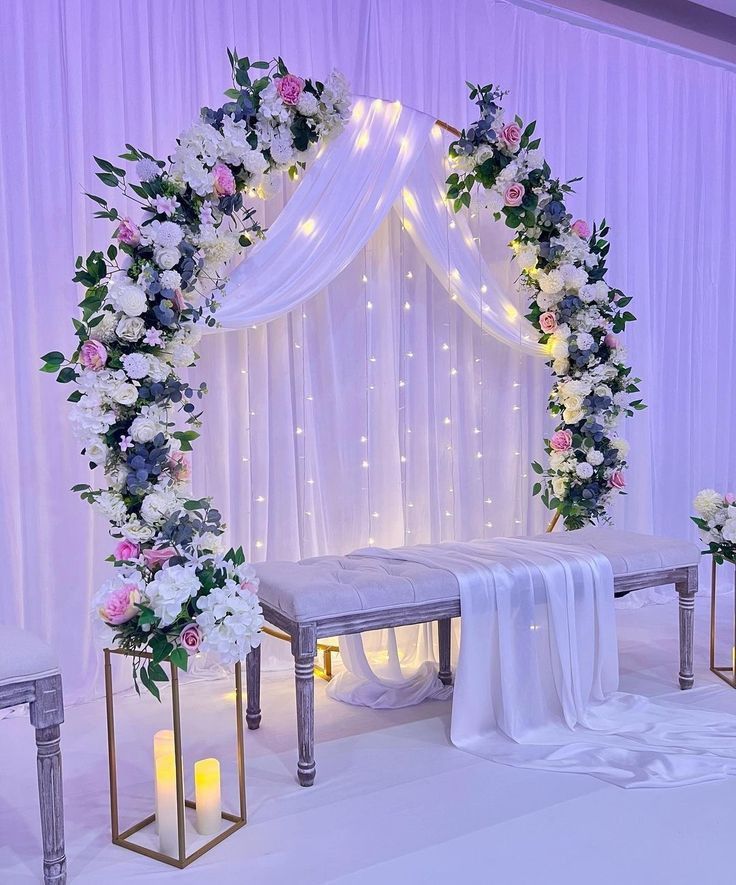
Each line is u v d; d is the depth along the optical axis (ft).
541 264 11.58
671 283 14.47
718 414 15.43
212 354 10.59
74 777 8.07
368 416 11.64
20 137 9.47
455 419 12.32
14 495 9.64
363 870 6.37
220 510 10.70
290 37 10.95
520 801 7.44
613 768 7.98
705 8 14.73
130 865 6.55
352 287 11.51
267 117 8.90
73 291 9.82
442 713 9.60
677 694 9.95
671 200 14.40
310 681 7.79
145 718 9.53
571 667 9.00
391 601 8.24
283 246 10.03
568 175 13.12
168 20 10.25
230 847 6.75
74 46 9.72
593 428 11.55
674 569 10.00
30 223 9.66
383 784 7.80
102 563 10.17
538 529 13.19
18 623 9.70
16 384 9.61
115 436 7.86
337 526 11.57
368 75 11.37
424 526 12.09
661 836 6.82
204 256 8.72
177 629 6.53
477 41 12.31
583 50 13.14
